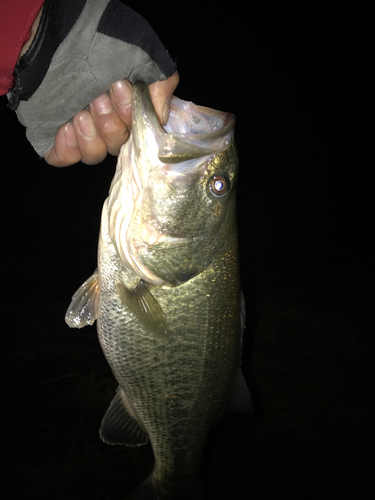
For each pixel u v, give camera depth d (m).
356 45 2.29
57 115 0.31
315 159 2.22
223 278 0.40
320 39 2.35
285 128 2.32
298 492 0.75
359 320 1.25
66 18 0.27
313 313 1.25
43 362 0.89
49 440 0.74
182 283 0.39
